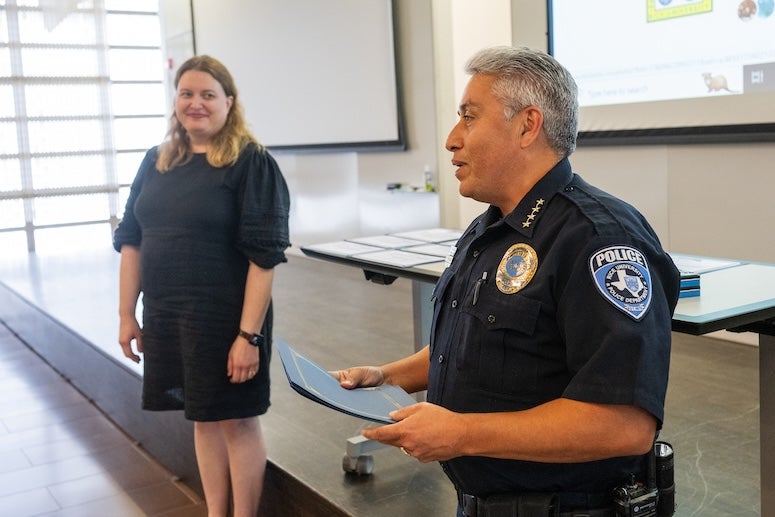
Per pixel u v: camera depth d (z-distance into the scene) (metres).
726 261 2.04
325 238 7.45
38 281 6.84
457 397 1.32
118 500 3.25
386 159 6.42
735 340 3.96
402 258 2.37
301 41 7.17
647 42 4.09
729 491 2.31
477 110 1.32
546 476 1.30
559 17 4.52
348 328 4.68
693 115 3.92
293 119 7.48
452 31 5.73
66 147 10.45
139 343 2.50
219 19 8.60
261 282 2.29
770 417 1.59
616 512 1.32
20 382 5.02
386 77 6.17
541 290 1.23
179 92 2.28
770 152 3.67
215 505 2.52
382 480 2.54
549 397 1.25
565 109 1.30
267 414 3.22
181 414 3.34
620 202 1.28
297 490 2.56
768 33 3.57
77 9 10.27
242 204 2.28
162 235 2.31
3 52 9.98
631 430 1.13
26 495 3.33
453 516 2.28
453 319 1.37
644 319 1.14
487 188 1.34
